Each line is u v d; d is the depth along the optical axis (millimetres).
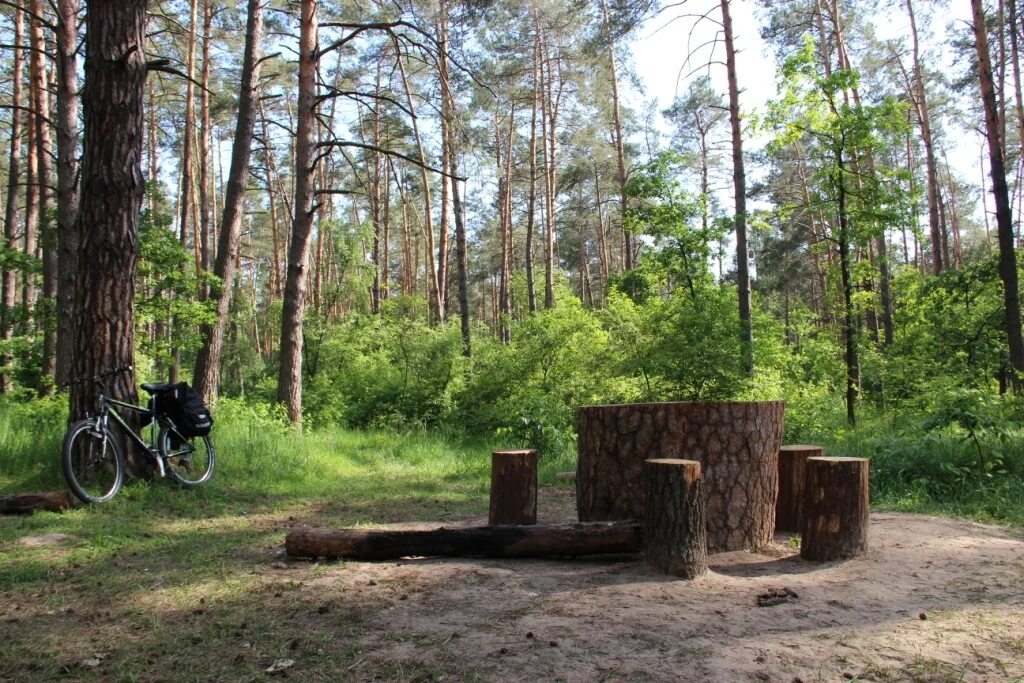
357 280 24750
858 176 14375
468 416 16641
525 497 5527
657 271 16359
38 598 3959
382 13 18984
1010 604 3701
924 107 24391
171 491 7336
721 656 3021
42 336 16547
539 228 47250
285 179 41875
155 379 17641
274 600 3875
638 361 13422
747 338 14008
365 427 17953
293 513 6828
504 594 3885
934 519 6047
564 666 2945
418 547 4680
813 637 3246
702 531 4199
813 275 41094
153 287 13906
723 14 16109
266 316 34656
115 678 2943
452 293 52375
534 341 16250
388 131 32406
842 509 4555
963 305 16312
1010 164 30703
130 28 7516
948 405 8188
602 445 5004
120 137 7469
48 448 8039
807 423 12359
